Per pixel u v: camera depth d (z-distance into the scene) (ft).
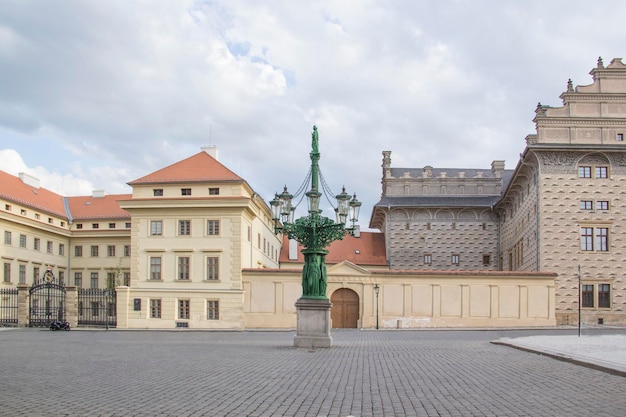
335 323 206.69
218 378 63.57
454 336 153.17
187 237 205.98
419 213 274.57
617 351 86.07
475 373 67.87
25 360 83.51
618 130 207.41
